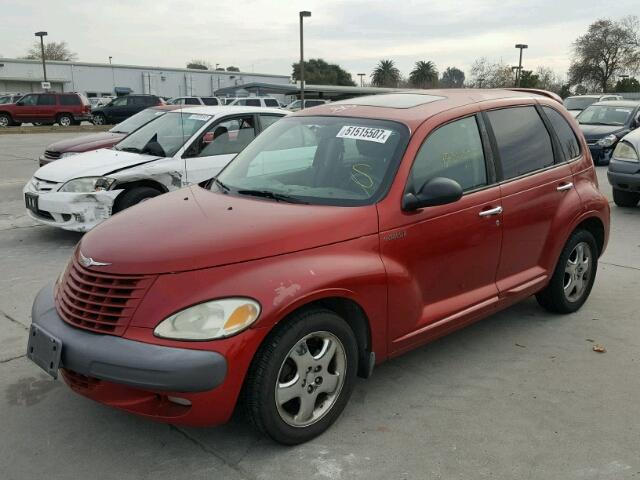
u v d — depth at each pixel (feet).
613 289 19.08
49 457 10.24
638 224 28.66
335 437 10.81
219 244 9.91
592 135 54.24
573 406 11.94
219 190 13.14
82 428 11.11
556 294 16.19
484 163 13.62
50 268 20.95
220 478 9.70
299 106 114.42
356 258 10.88
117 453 10.36
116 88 215.10
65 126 109.09
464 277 13.12
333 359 10.84
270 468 9.93
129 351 9.19
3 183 40.83
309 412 10.53
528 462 10.12
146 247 10.03
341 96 158.81
